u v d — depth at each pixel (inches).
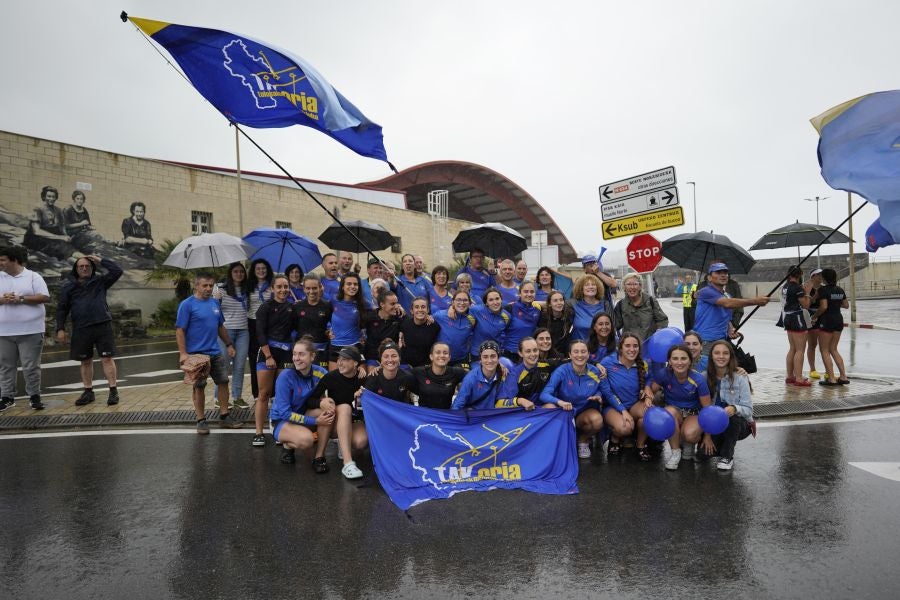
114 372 292.5
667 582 120.0
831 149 173.8
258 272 284.5
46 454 213.8
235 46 226.5
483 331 245.4
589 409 215.0
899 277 1801.2
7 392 276.1
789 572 123.3
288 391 204.4
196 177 854.5
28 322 273.3
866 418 256.4
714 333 253.4
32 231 681.6
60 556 133.6
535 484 183.2
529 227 2206.0
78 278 288.5
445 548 137.3
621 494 173.2
